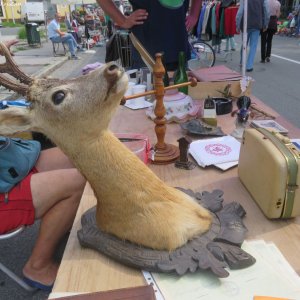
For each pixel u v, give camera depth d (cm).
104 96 87
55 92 89
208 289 87
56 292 89
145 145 146
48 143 222
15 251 225
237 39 1234
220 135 176
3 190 147
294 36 1314
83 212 121
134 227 94
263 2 636
